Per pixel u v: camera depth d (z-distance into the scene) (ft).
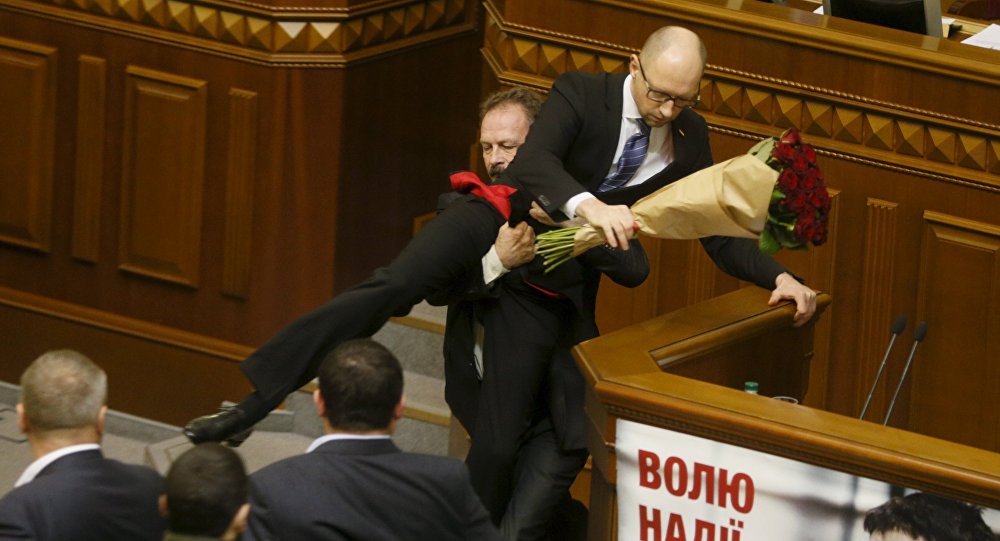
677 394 34.47
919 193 49.42
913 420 50.85
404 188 65.16
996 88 47.32
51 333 66.23
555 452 41.50
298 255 62.28
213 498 28.35
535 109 42.60
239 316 63.36
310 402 62.08
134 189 63.67
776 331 41.27
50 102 64.23
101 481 32.94
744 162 35.65
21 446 63.72
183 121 62.03
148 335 64.49
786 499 33.99
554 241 38.22
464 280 40.04
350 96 61.21
